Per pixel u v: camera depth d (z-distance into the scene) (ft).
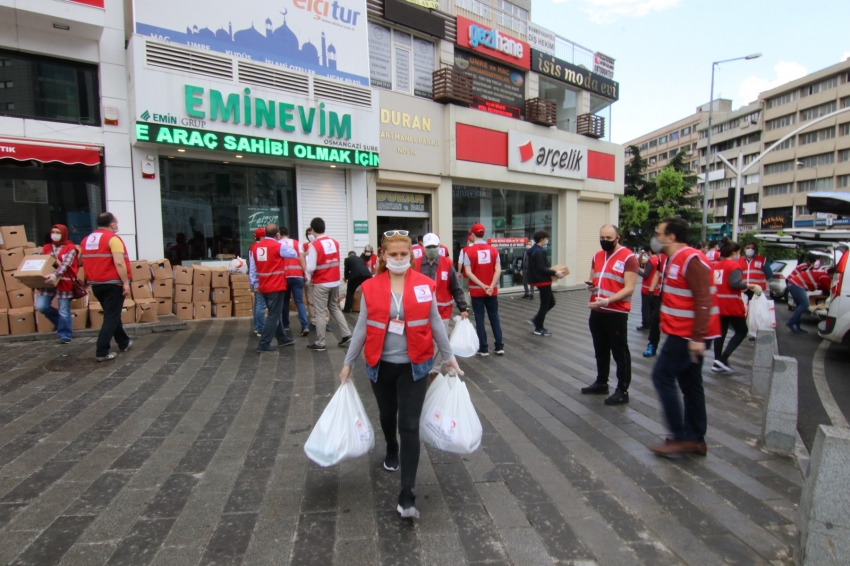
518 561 8.14
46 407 14.88
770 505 10.00
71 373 18.30
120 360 20.16
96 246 19.30
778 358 12.61
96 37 28.35
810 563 7.49
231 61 31.50
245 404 15.49
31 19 26.30
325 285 22.43
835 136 165.17
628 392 17.71
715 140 224.74
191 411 14.82
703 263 11.74
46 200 27.99
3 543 8.38
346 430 9.67
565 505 9.91
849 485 7.23
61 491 10.13
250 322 29.19
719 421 15.02
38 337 22.84
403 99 43.37
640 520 9.41
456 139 47.73
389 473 11.17
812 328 36.91
